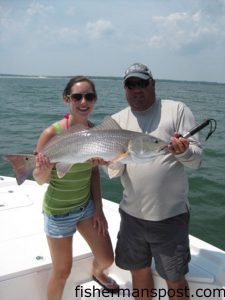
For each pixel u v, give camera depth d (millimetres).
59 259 3283
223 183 8258
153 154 2953
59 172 3043
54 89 62188
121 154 2949
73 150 3021
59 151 3043
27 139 13109
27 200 4922
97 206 3457
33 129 15336
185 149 2801
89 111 3230
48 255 3566
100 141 2980
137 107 3266
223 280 3297
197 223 6301
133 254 3336
